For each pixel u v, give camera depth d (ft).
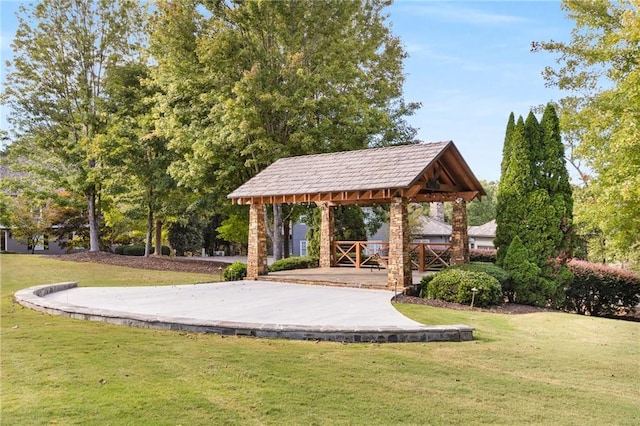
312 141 64.59
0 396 15.74
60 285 44.21
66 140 81.51
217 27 66.64
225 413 14.75
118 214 96.89
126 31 82.84
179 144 67.87
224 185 72.64
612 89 51.24
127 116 81.97
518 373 20.25
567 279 44.42
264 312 31.91
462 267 44.24
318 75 64.44
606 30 55.26
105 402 15.37
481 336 27.27
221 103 64.03
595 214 44.73
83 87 81.05
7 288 48.96
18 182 80.23
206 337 25.43
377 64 82.79
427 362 21.29
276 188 51.01
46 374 18.10
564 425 14.66
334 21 69.00
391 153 49.14
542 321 33.04
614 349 25.44
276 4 63.36
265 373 18.92
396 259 43.04
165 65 69.15
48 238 104.63
